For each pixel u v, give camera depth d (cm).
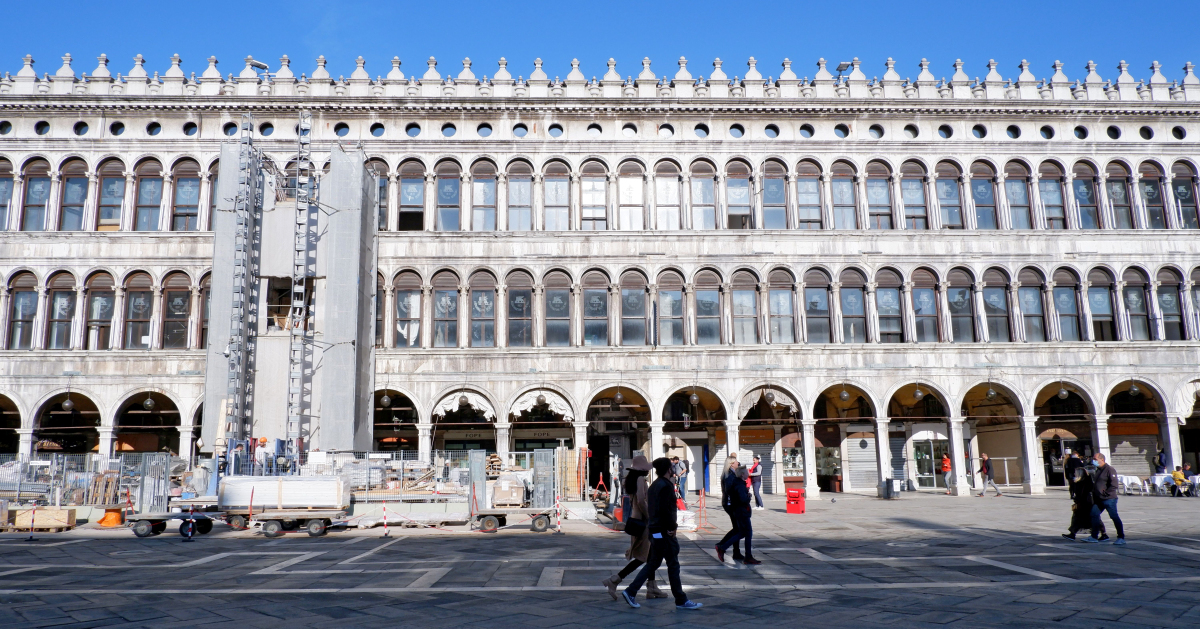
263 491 2200
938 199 3691
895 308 3581
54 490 2480
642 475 1107
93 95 3525
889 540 1834
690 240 3559
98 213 3534
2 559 1619
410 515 2294
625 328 3522
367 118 3628
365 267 2973
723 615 989
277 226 2931
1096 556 1512
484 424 3834
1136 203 3703
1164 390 3516
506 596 1130
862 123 3738
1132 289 3647
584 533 2133
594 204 3641
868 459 3916
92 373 3341
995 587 1181
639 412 3834
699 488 3809
